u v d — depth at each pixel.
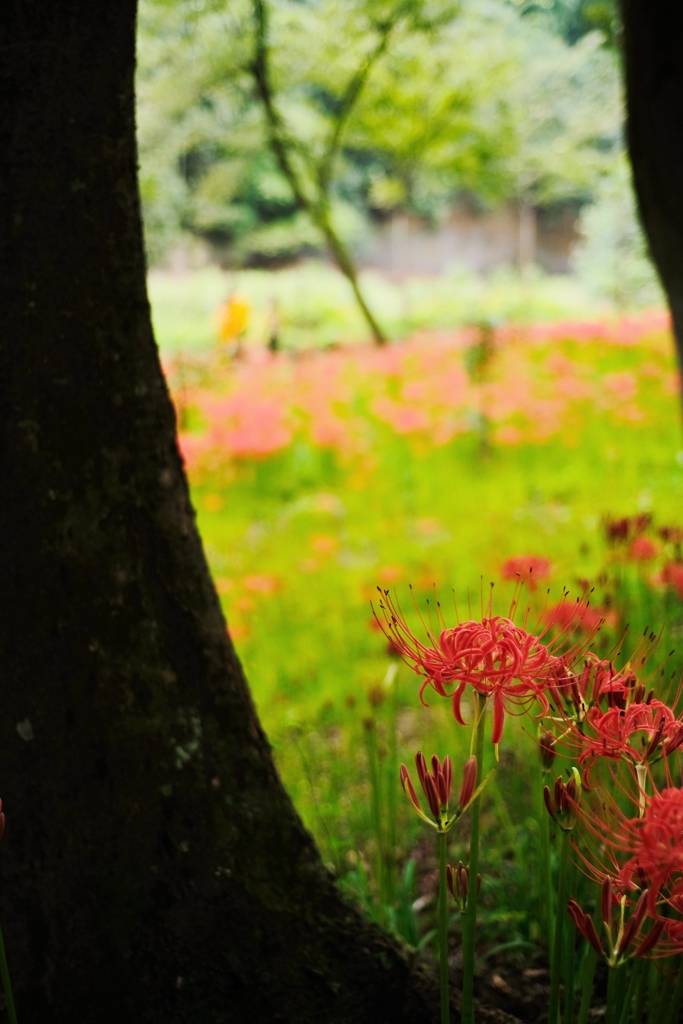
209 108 14.51
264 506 8.00
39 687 1.68
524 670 1.26
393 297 25.81
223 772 1.82
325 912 1.84
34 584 1.67
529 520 6.74
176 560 1.81
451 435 8.72
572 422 8.87
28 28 1.59
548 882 1.86
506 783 3.42
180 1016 1.70
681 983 1.44
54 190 1.63
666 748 1.29
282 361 12.43
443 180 19.31
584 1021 1.50
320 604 5.61
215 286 24.86
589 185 18.53
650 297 18.94
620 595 3.36
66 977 1.69
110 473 1.72
